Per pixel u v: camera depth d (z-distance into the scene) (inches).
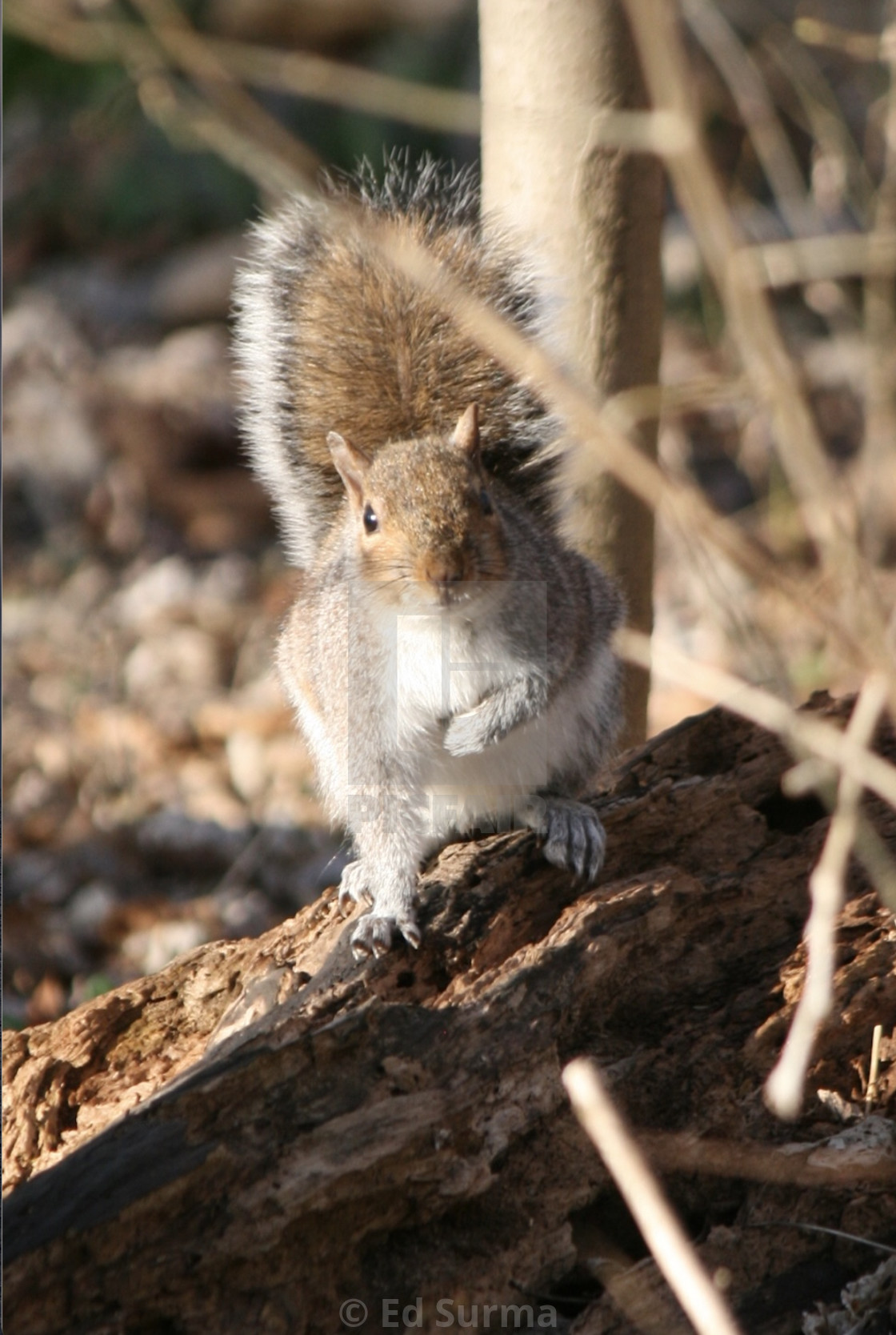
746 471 711.7
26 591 745.6
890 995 288.5
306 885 509.4
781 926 305.4
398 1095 257.8
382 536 324.5
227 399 849.5
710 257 219.5
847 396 729.6
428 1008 270.4
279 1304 245.3
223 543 788.6
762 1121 276.2
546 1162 268.5
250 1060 252.2
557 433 380.5
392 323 391.2
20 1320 228.4
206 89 328.2
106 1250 233.3
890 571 501.7
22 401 835.4
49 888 514.0
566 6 360.8
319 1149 246.7
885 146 642.2
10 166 1026.1
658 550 688.4
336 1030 258.5
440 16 1036.5
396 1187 251.0
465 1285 257.1
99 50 462.0
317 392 395.9
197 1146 242.4
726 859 323.3
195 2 1026.7
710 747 350.3
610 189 370.6
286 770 581.3
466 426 340.5
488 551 323.0
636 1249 271.4
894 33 417.4
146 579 746.8
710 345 797.2
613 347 380.5
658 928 295.3
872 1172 262.8
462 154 948.0
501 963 296.2
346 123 948.0
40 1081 290.7
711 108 604.7
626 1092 276.2
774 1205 264.1
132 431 824.3
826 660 501.4
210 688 646.5
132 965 474.3
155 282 975.0
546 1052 271.7
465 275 386.6
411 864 318.0
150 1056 299.1
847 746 231.8
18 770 583.5
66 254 1021.2
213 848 532.7
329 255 403.9
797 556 600.4
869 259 371.2
